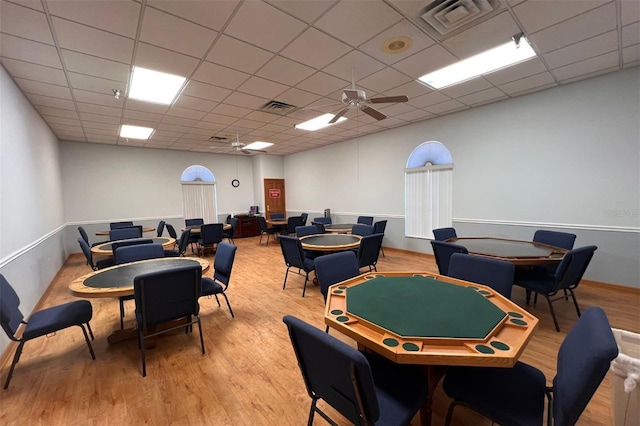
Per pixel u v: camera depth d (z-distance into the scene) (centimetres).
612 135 343
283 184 951
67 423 162
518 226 429
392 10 215
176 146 738
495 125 445
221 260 310
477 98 421
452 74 340
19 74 296
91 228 671
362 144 675
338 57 284
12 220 280
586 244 369
